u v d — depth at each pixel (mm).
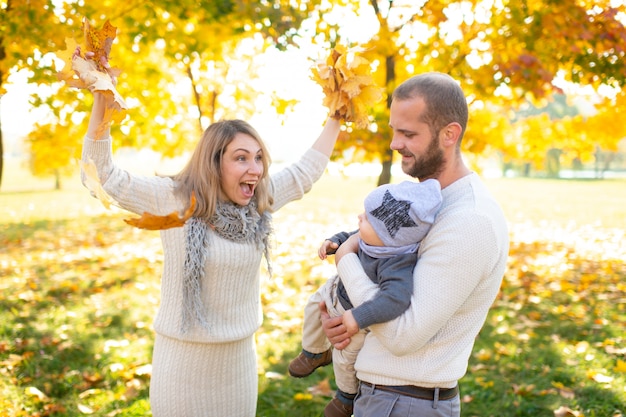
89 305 5809
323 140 2742
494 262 1732
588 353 4613
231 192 2309
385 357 1811
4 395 3699
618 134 6566
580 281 7070
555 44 5547
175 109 7816
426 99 1729
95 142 2002
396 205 1731
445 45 5664
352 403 2129
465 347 1820
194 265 2215
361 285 1764
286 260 8016
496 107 6809
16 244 10016
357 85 2439
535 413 3680
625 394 3852
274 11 4891
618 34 5207
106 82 1815
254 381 2541
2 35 4727
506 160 7254
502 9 5625
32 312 5527
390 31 5840
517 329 5207
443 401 1813
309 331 2225
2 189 32125
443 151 1779
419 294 1690
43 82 4965
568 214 17297
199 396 2352
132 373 4137
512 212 17844
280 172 2658
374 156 5996
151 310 5660
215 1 4723
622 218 16094
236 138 2287
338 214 16000
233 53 8164
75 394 3869
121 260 8047
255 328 2469
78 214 16125
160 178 2326
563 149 7180
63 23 4742
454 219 1706
